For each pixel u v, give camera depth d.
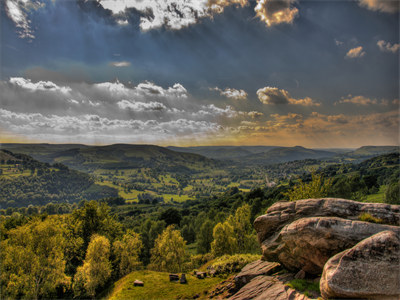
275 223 21.17
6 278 35.09
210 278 28.56
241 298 17.62
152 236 88.19
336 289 12.34
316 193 41.88
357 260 12.84
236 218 64.06
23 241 41.84
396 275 11.66
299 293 15.31
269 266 22.75
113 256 52.69
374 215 16.59
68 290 42.62
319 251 16.70
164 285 27.12
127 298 23.58
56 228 48.47
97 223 63.34
